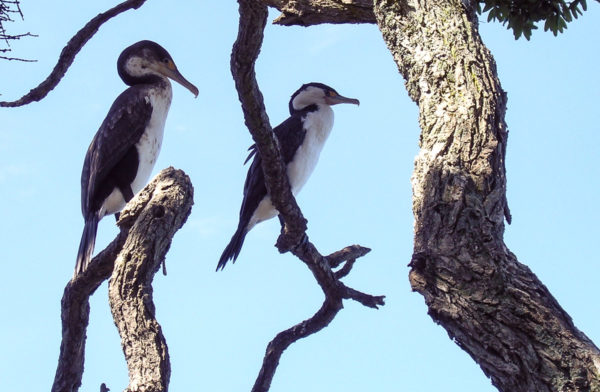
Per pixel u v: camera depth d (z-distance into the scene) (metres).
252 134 10.25
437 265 6.12
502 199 6.53
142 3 11.12
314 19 9.75
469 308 5.91
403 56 7.56
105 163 13.18
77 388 11.04
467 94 6.98
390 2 7.80
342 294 11.57
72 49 10.72
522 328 5.79
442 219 6.33
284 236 11.15
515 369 5.69
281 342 11.97
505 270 6.03
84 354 10.88
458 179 6.46
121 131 13.37
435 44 7.39
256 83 9.77
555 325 5.77
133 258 7.80
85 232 12.85
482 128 6.77
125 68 14.52
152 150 13.77
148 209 8.02
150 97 13.85
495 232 6.29
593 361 5.61
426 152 6.81
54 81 10.70
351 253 12.01
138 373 7.23
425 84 7.25
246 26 8.88
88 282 10.10
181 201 8.14
